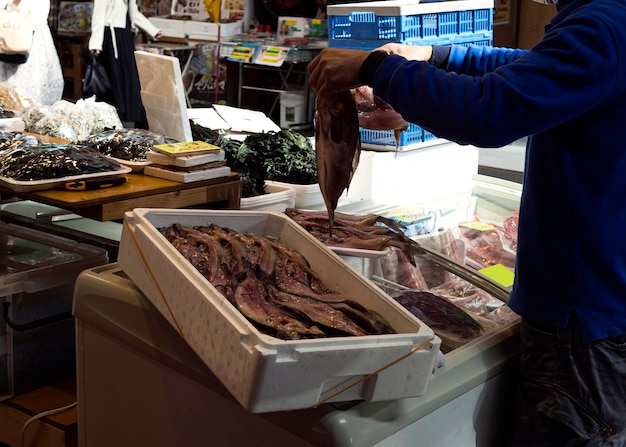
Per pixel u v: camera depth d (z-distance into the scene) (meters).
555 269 1.56
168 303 1.55
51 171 2.35
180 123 3.09
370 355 1.34
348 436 1.40
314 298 1.62
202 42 8.34
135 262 1.69
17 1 5.33
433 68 1.45
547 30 1.57
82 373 1.92
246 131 3.84
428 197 3.03
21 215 3.02
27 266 2.49
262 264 1.71
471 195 3.15
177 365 1.66
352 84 1.54
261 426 1.53
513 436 1.74
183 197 2.48
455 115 1.39
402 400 1.51
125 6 6.85
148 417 1.78
